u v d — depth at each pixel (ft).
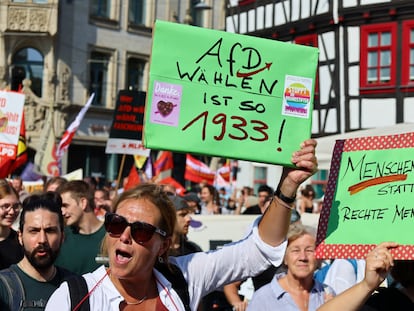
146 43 133.90
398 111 79.61
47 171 67.46
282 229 13.35
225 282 13.53
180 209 23.82
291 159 13.35
